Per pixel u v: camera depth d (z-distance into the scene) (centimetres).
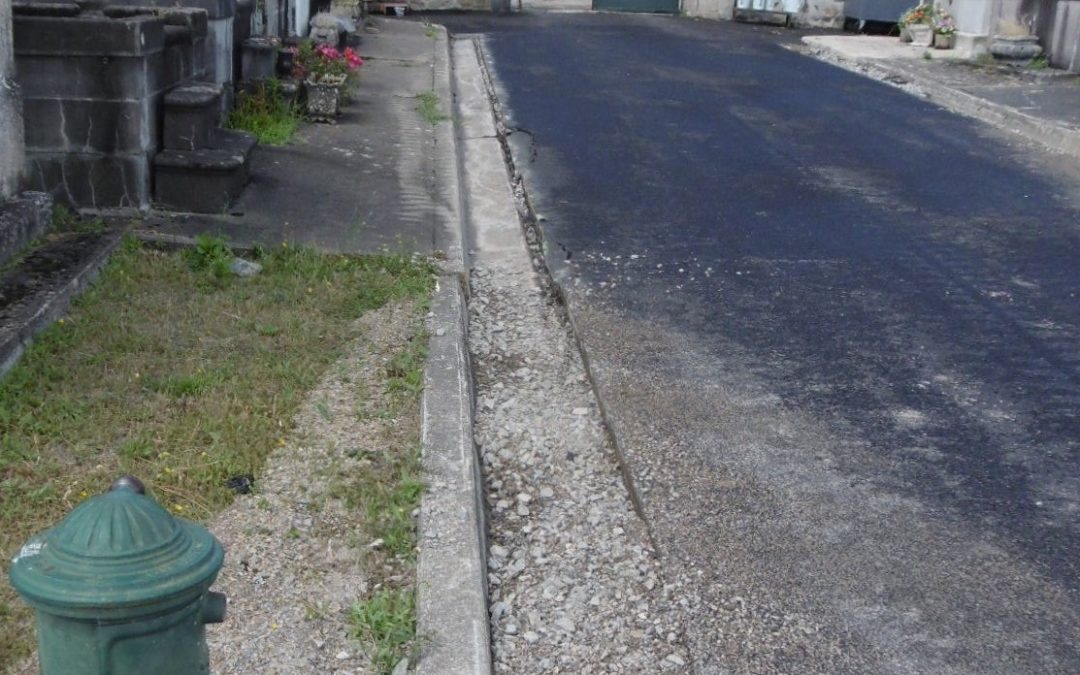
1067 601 451
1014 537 496
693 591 450
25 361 558
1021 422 606
